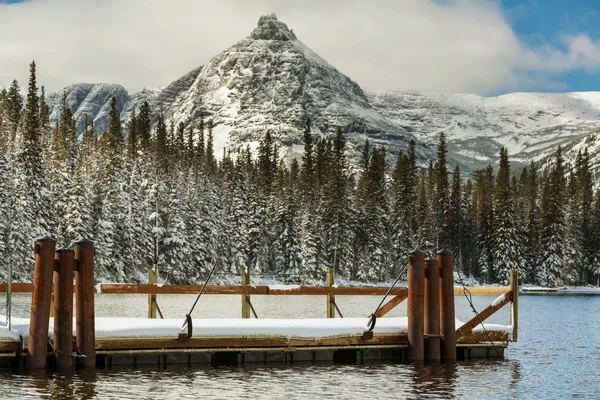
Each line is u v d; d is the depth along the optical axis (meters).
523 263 126.81
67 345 19.00
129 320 21.19
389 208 133.12
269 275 112.44
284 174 169.75
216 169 152.62
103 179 89.00
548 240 128.12
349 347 21.91
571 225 138.50
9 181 73.31
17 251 71.81
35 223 74.75
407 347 22.45
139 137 148.25
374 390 18.73
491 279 137.38
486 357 24.34
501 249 124.44
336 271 117.44
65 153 106.50
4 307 45.47
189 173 120.81
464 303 73.25
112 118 123.19
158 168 113.94
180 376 19.58
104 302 55.06
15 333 19.11
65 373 19.02
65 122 131.25
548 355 26.45
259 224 111.62
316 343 21.59
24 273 72.25
